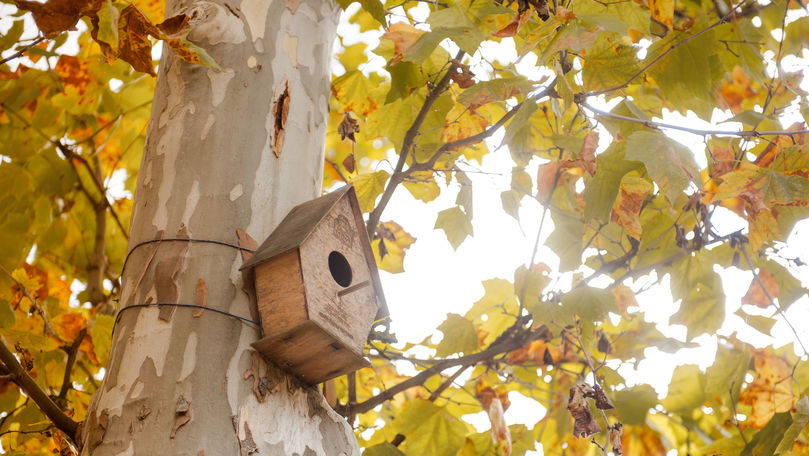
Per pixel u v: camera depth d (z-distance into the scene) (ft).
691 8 11.50
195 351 6.00
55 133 14.80
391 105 11.21
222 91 7.08
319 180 7.54
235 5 7.45
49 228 14.90
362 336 6.86
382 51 10.89
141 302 6.31
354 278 7.06
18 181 14.51
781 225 8.71
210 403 5.83
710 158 9.89
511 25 8.05
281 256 6.37
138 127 15.85
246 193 6.74
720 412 12.85
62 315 12.27
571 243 10.53
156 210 6.69
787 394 11.15
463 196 10.43
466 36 8.07
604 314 11.59
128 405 5.86
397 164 9.47
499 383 12.17
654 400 11.48
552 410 12.57
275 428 6.03
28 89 14.33
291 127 7.28
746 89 11.78
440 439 11.14
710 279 10.93
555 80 8.16
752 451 10.21
